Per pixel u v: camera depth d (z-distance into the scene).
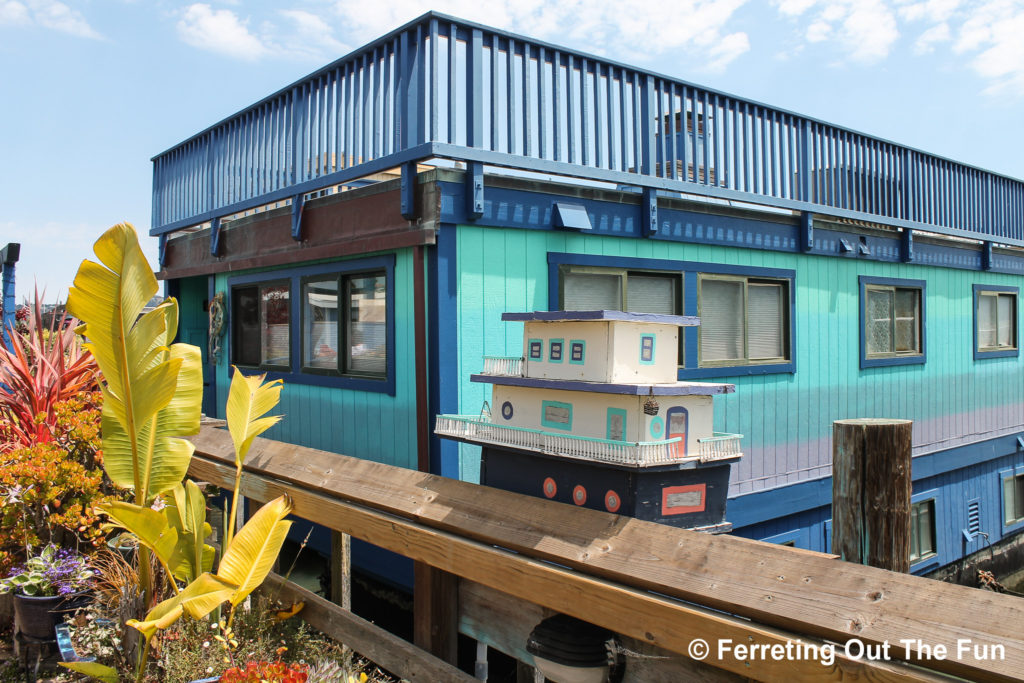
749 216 6.55
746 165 6.36
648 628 2.50
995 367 9.66
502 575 3.05
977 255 9.23
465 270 4.91
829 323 7.30
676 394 3.18
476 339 4.96
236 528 4.94
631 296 5.85
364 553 5.65
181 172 8.27
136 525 3.58
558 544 2.93
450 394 4.82
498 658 5.09
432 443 4.89
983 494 9.30
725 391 3.33
